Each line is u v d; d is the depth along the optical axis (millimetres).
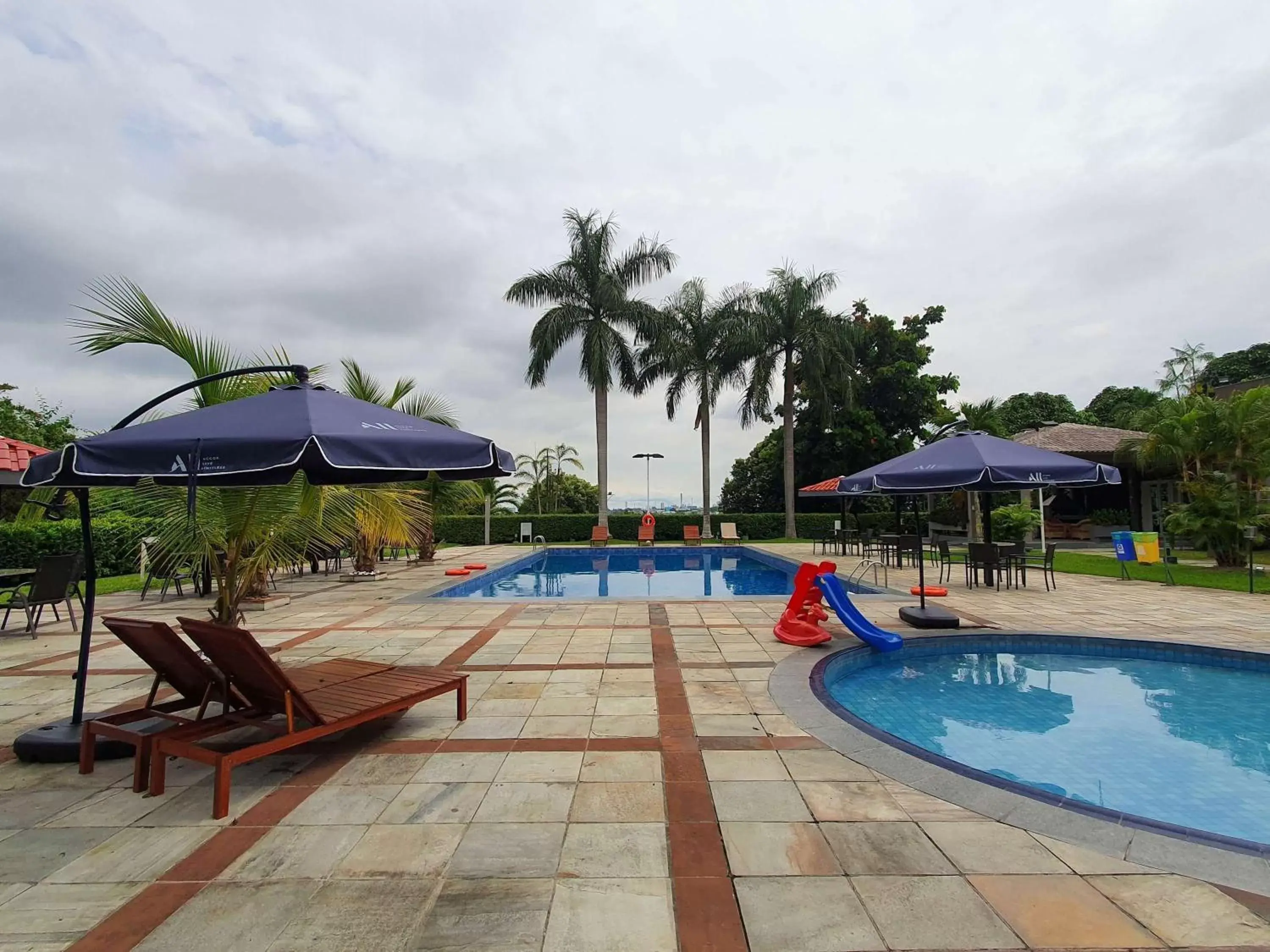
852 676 6445
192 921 2180
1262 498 13289
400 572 15172
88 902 2295
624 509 33531
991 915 2197
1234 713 5371
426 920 2176
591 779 3393
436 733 4129
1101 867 2514
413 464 3383
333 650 6699
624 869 2508
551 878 2447
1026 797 3141
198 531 5145
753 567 18547
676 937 2082
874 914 2203
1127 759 4414
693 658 6199
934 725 5188
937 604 9469
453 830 2838
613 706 4711
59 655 6645
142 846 2703
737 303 26047
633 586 14523
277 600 9742
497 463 4008
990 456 7629
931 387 28797
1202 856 2576
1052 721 5234
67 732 3812
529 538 26562
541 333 23484
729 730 4176
